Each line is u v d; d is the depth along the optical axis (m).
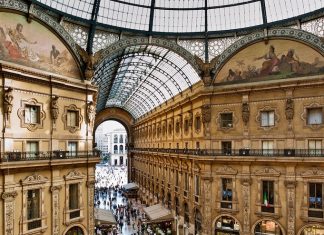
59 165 26.36
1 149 22.59
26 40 25.19
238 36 33.38
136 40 32.78
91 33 30.22
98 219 37.34
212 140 34.00
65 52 28.78
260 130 31.75
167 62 39.22
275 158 29.86
